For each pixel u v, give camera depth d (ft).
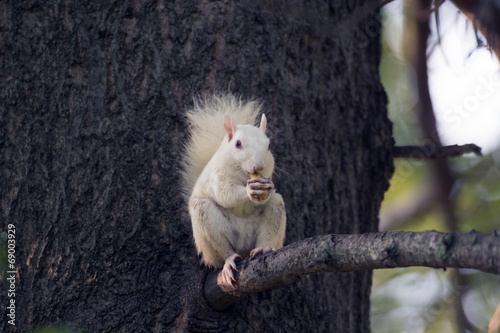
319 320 25.35
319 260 17.17
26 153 24.84
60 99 24.97
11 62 25.62
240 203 23.65
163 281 23.43
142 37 25.43
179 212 24.30
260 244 24.02
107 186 24.12
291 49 26.89
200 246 23.62
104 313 22.93
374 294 41.22
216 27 26.02
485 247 13.57
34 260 23.94
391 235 15.53
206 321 22.75
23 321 23.35
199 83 25.53
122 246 23.61
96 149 24.41
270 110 26.14
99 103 24.79
